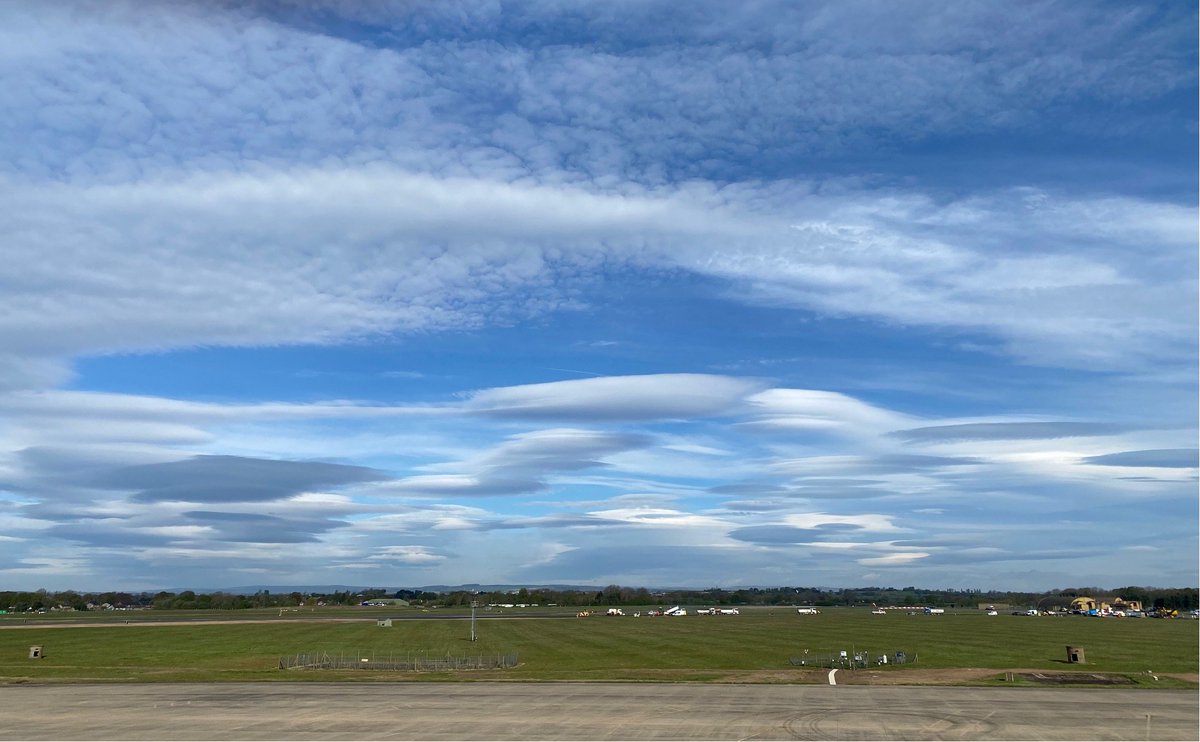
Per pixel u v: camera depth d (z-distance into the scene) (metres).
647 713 37.72
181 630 121.25
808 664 63.50
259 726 34.84
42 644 91.38
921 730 33.75
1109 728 34.28
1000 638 97.81
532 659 70.00
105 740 32.06
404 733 33.19
